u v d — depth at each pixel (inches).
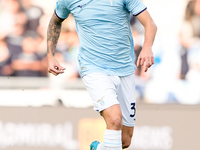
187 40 1091.9
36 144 708.7
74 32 1061.1
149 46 454.9
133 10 467.8
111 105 447.5
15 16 1071.6
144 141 731.4
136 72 1060.5
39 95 1007.6
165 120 829.8
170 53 1081.4
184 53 1083.3
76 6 475.2
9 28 1068.5
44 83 1055.6
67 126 775.1
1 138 727.1
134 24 1069.1
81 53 500.7
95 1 466.0
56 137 735.1
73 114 847.1
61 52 1059.9
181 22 1103.0
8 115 831.1
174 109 926.4
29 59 1069.1
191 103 1020.5
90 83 477.4
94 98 464.4
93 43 482.6
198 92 1050.7
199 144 724.7
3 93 999.6
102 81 470.6
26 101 960.9
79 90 1043.3
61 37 1057.5
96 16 469.1
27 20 1073.5
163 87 1055.6
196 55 1084.5
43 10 1079.6
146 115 858.8
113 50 484.1
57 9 506.3
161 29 1096.8
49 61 521.7
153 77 1063.6
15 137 733.3
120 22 476.1
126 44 493.0
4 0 1065.5
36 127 770.8
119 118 442.0
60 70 518.3
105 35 475.8
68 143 711.7
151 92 1047.0
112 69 491.2
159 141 733.9
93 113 856.3
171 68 1073.5
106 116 448.8
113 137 442.3
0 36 1066.1
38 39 1075.9
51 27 524.7
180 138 746.2
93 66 486.6
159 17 1101.7
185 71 1077.8
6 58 1064.2
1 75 1056.8
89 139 730.8
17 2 1069.8
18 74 1064.2
